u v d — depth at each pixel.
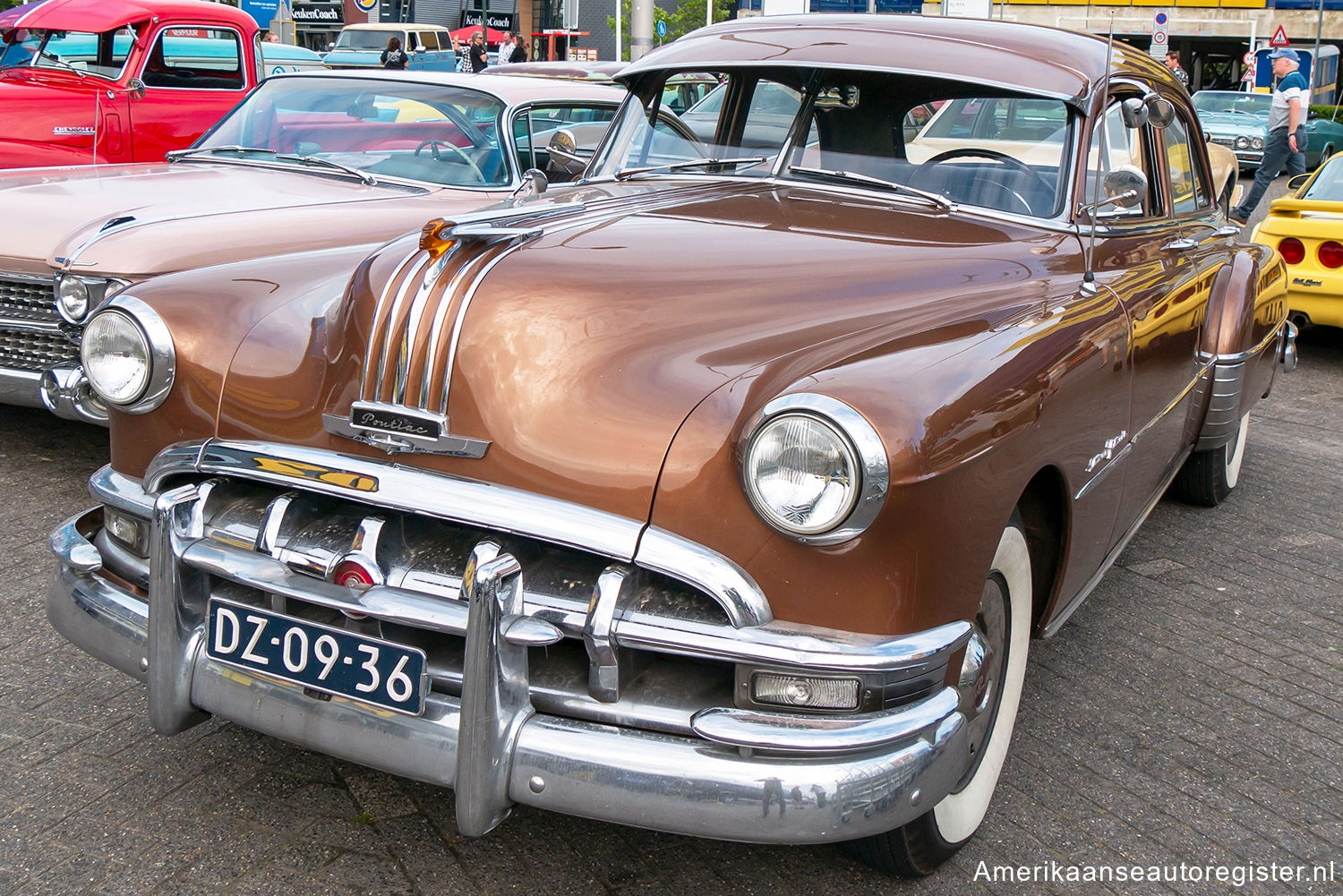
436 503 2.25
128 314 2.66
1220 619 4.16
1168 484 4.44
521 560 2.28
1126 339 3.04
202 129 7.67
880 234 2.98
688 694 2.19
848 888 2.59
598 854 2.65
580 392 2.29
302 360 2.54
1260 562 4.75
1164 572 4.60
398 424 2.36
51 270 4.52
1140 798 3.01
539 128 5.81
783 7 13.31
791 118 3.58
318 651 2.30
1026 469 2.42
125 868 2.50
